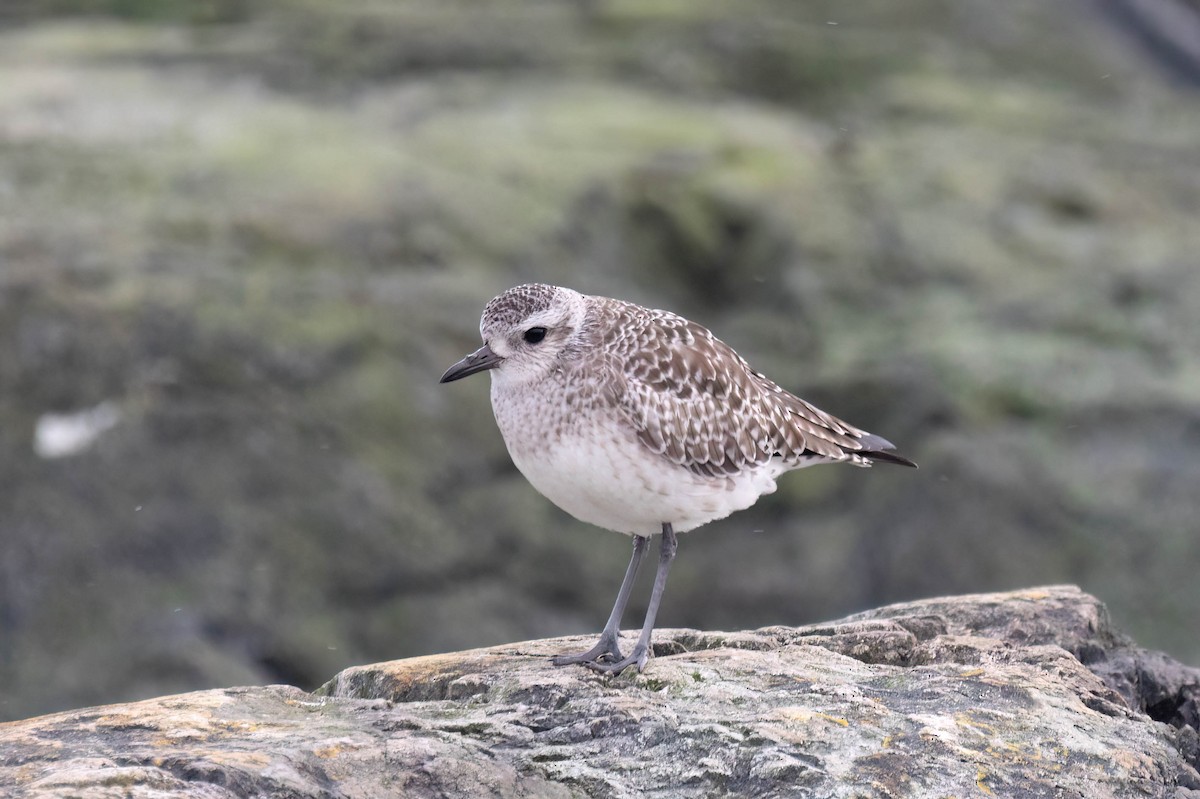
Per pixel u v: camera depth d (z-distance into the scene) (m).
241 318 17.23
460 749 6.25
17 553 15.31
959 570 17.89
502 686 7.12
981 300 21.45
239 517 16.02
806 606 17.86
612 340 7.62
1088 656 8.40
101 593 15.35
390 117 23.88
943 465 18.44
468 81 25.97
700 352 7.87
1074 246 22.73
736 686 7.11
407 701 7.34
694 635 8.32
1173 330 20.77
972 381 19.39
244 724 6.55
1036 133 26.73
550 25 28.45
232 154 21.00
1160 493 18.02
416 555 16.50
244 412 16.56
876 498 18.42
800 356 20.36
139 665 15.01
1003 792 6.17
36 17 28.20
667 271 21.48
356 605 16.16
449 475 17.08
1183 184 25.12
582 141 23.36
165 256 18.06
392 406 17.16
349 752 6.11
